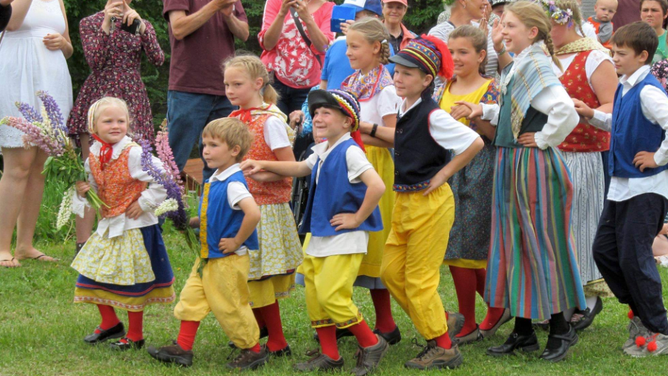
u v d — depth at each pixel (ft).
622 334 20.27
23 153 25.48
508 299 17.95
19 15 24.88
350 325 16.63
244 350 17.22
